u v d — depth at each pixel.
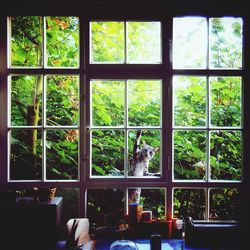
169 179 2.40
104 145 4.25
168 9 2.39
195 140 4.14
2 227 2.12
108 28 4.00
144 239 2.26
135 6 2.39
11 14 2.38
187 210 3.81
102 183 2.39
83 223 2.13
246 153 2.41
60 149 4.21
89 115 2.41
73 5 2.38
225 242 2.14
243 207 2.40
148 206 3.98
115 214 3.46
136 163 2.85
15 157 3.90
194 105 4.12
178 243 2.19
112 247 1.96
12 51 3.74
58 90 4.27
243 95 2.41
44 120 2.42
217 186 2.40
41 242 2.12
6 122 2.39
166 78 2.41
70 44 4.01
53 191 2.26
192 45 3.58
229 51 3.57
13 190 2.38
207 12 2.40
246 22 2.40
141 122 4.29
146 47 4.04
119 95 4.28
